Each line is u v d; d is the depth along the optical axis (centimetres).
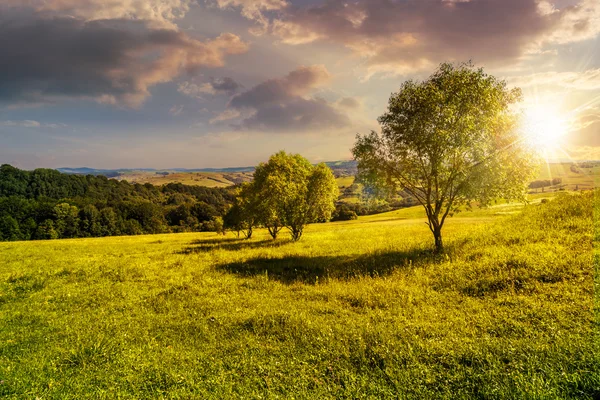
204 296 1205
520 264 1080
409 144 1680
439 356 589
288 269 1666
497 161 1507
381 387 514
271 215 3256
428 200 1697
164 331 851
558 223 1570
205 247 3294
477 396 468
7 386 568
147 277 1638
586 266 920
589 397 425
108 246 4316
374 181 1858
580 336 580
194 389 546
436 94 1541
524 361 538
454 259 1388
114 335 830
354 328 757
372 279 1249
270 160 3316
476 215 4622
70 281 1641
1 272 2153
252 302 1078
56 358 695
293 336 755
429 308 863
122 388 561
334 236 3428
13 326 957
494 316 763
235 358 657
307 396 505
